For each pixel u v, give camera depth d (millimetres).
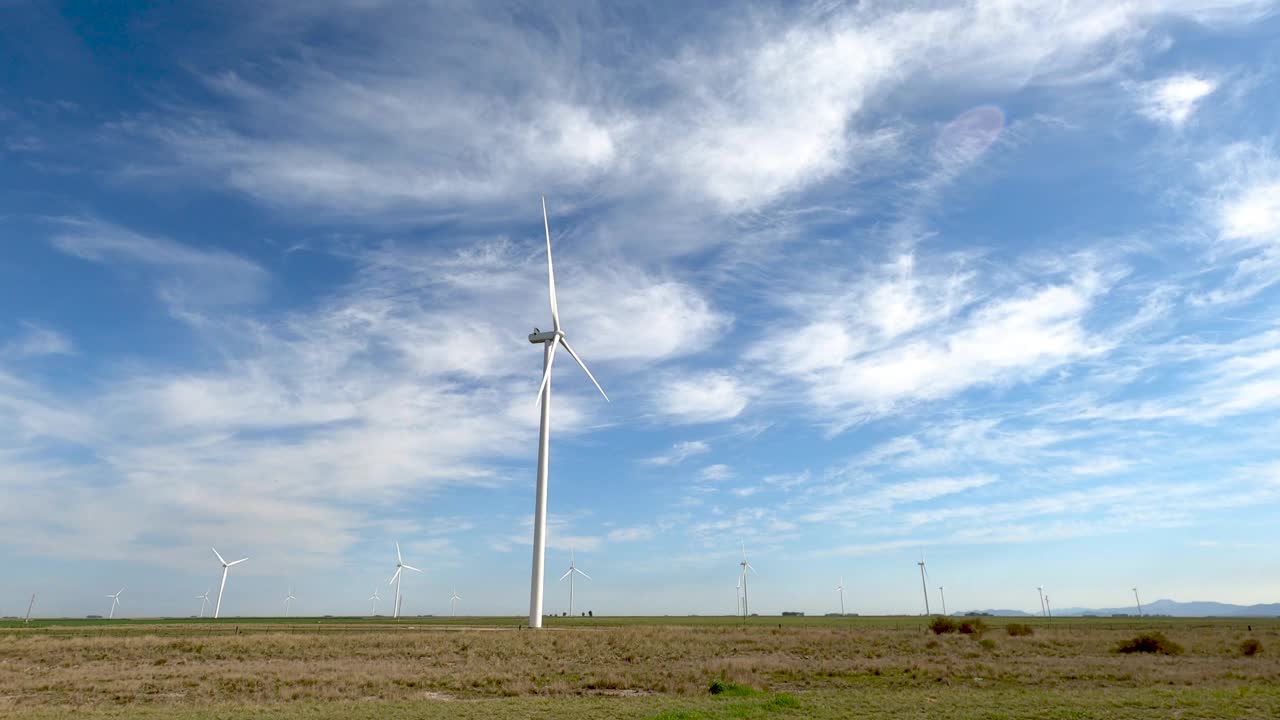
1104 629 100625
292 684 43594
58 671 51625
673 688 41938
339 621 177750
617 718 29297
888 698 35344
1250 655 60156
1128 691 37781
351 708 33688
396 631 88250
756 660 55031
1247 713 28781
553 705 34188
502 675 47688
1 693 41969
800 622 160000
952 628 82375
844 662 54688
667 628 89375
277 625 130375
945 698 35094
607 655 60000
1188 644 70562
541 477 96875
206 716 31156
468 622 169625
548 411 99875
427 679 45469
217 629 106125
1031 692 38156
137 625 138000
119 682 44750
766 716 29250
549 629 88312
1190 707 30453
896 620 171750
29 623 161500
